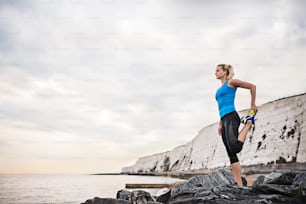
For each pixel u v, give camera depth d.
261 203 3.25
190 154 37.62
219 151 28.19
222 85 4.45
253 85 4.22
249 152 20.58
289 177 4.05
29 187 13.23
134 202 4.27
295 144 16.08
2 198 8.19
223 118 4.32
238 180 4.17
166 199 4.85
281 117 18.78
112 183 17.55
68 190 11.42
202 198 3.58
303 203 3.32
